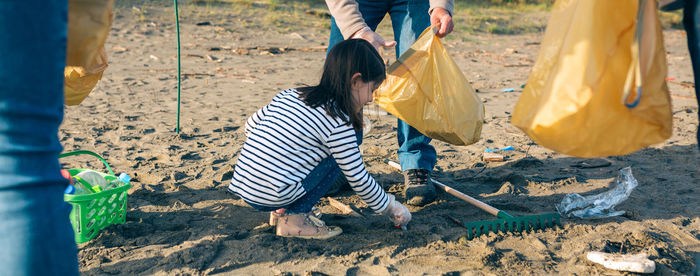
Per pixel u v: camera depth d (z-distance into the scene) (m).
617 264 2.33
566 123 1.65
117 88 7.01
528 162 4.00
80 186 2.62
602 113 1.64
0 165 1.26
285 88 7.41
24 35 1.23
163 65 8.88
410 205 3.18
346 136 2.47
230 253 2.52
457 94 2.75
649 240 2.63
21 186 1.26
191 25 12.56
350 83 2.41
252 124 2.75
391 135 4.91
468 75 8.89
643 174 3.74
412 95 2.78
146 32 11.62
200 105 6.17
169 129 5.01
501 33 14.93
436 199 3.27
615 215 2.97
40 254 1.28
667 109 1.68
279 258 2.47
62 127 4.97
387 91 2.83
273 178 2.45
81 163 3.92
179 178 3.61
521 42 13.66
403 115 2.82
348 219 2.95
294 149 2.47
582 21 1.64
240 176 2.52
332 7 2.91
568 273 2.34
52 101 1.31
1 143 1.25
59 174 1.36
